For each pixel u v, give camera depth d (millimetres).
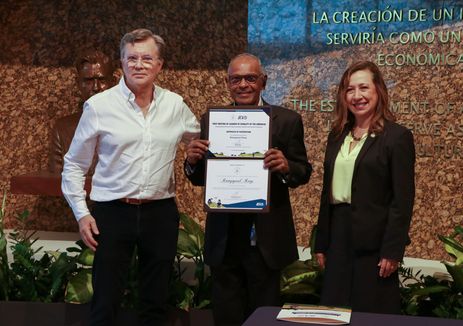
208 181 3871
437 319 2746
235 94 3951
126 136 3891
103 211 3982
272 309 2871
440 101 5828
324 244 3998
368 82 3822
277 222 3984
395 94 5953
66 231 7121
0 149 7242
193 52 6891
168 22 6934
